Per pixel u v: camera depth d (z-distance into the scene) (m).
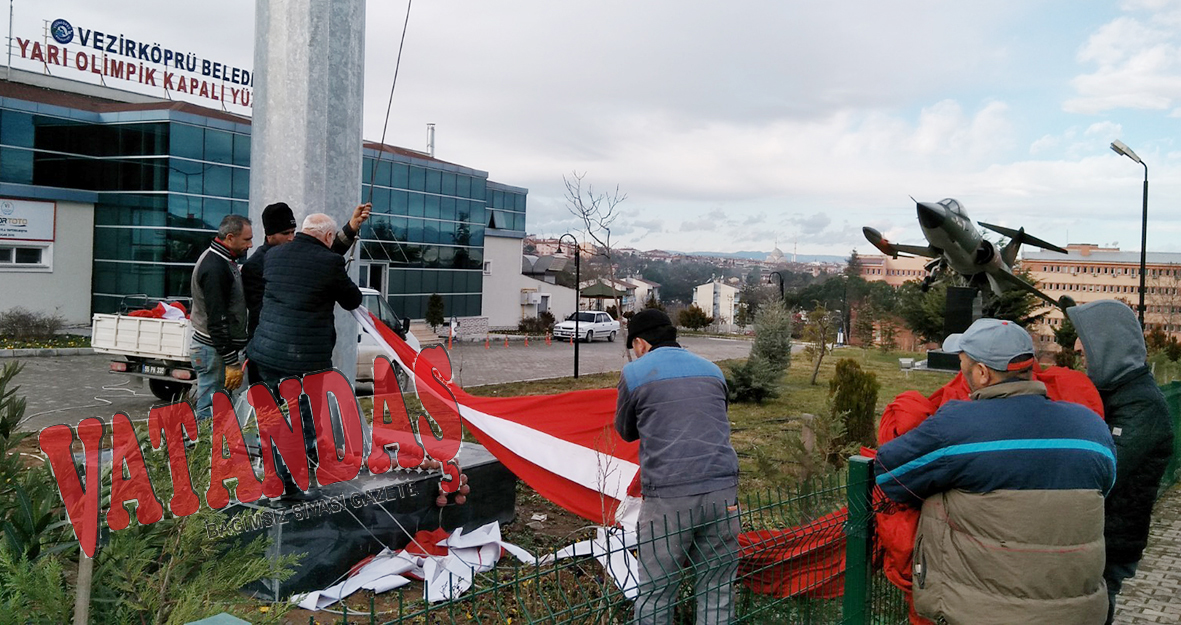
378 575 4.91
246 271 5.21
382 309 16.06
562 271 66.25
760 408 18.88
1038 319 34.94
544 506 7.00
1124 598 6.12
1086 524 2.86
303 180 6.04
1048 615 2.81
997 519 2.86
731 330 68.88
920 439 3.03
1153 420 3.91
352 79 6.32
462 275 43.56
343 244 5.09
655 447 3.75
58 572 2.67
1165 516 8.55
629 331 4.29
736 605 3.50
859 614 3.45
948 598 2.96
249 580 3.06
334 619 4.38
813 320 26.72
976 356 3.11
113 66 32.84
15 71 29.98
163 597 2.85
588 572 4.35
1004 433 2.91
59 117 27.80
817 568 3.51
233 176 29.62
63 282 28.42
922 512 3.13
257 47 6.19
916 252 17.05
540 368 26.67
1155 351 28.12
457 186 42.41
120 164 28.52
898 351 41.22
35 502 3.01
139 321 13.20
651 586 3.21
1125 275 100.44
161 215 28.00
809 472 5.99
